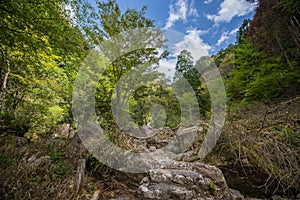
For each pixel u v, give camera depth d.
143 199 2.01
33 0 2.01
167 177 2.20
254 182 2.36
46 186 1.76
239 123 3.15
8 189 1.53
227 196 2.06
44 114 4.34
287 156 2.21
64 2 2.53
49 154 2.44
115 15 3.32
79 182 2.08
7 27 2.09
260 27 7.75
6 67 3.66
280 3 5.76
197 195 1.97
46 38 2.41
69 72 4.31
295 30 6.00
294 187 2.12
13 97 4.27
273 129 2.75
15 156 2.19
